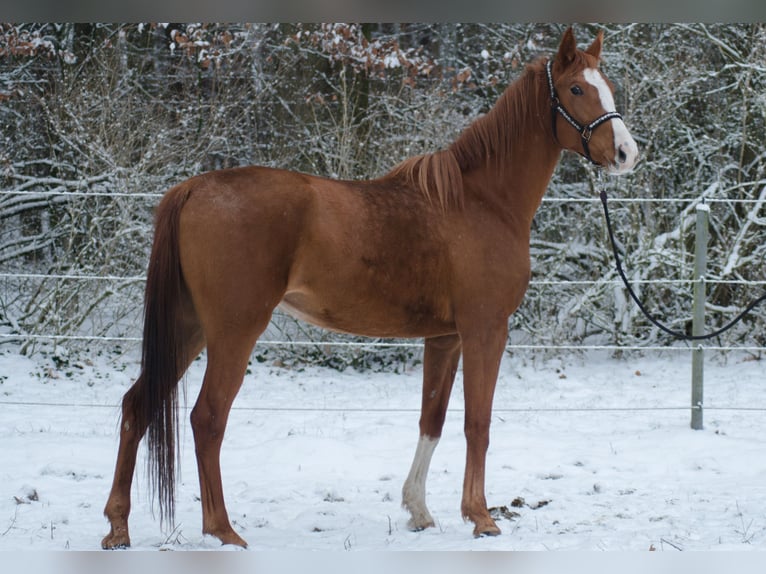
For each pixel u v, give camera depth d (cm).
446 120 1298
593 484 669
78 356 1188
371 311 521
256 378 1169
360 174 1287
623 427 878
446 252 530
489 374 541
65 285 1184
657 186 1368
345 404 1011
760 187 1328
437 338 567
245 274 484
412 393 1092
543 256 1327
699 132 1373
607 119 553
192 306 512
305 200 498
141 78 1391
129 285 1210
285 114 1390
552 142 578
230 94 1363
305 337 1270
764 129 1323
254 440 823
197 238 484
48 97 1350
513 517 585
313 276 504
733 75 1327
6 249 1323
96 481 674
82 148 1292
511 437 820
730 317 1311
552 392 1077
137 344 1230
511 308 551
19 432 815
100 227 1189
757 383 1126
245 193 491
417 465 568
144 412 480
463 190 550
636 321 1292
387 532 553
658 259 1259
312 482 682
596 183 1289
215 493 495
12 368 1118
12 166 1264
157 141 1241
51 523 545
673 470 721
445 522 579
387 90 1363
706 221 850
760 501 616
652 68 1330
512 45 1407
